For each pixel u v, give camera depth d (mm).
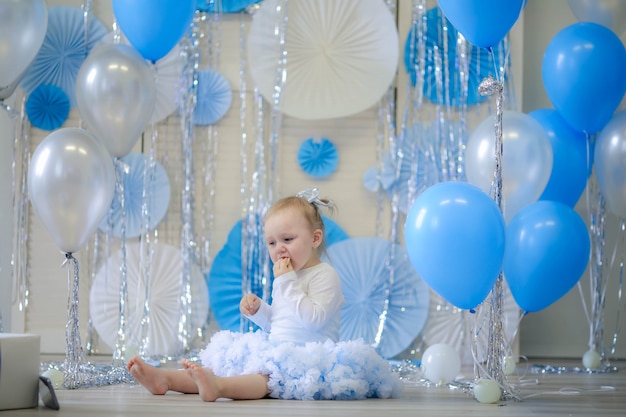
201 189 3938
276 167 3938
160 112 3918
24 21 3102
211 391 2277
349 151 3949
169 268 3869
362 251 3848
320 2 3887
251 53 3893
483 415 2152
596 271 3807
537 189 3092
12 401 2139
